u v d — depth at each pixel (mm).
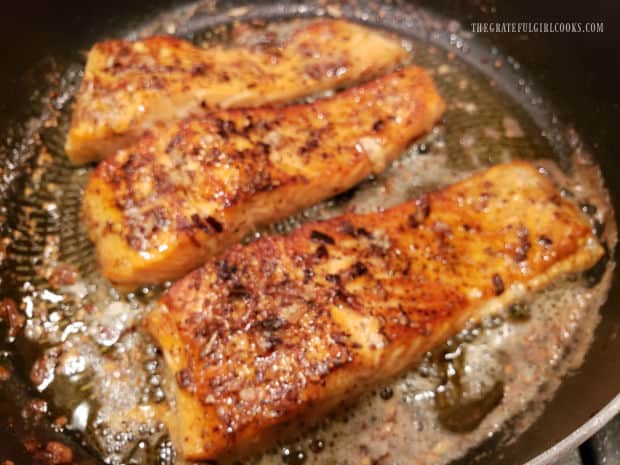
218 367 201
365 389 219
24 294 240
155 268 230
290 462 210
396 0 325
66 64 302
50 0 289
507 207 238
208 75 266
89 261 247
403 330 209
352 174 253
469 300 220
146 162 238
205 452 195
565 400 217
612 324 230
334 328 207
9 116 282
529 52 298
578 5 268
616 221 259
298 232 226
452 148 281
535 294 239
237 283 214
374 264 220
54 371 225
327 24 295
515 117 292
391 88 267
